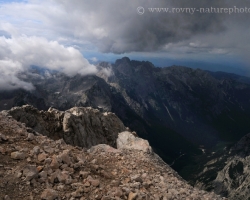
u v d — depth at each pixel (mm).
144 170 17859
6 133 15523
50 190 9477
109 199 10219
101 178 13086
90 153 18750
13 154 11758
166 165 25297
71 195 9875
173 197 13008
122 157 19969
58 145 16625
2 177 9781
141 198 11164
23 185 9648
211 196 16609
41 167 11242
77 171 12789
